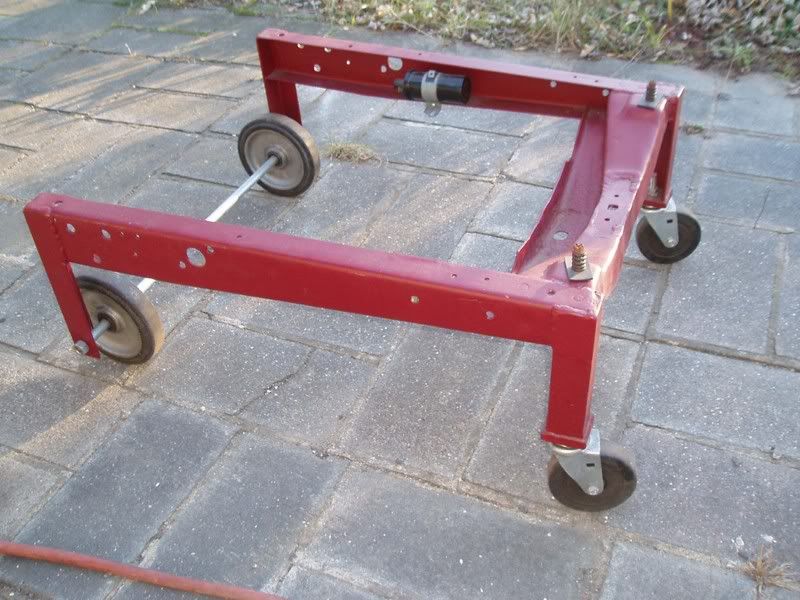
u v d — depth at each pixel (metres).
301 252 2.03
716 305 2.92
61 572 2.23
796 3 4.51
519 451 2.48
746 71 4.25
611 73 4.34
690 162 3.63
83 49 4.96
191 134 4.09
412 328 2.91
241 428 2.60
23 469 2.52
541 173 3.64
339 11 5.09
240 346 2.89
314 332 2.92
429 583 2.16
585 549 2.22
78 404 2.71
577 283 1.86
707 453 2.43
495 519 2.30
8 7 5.54
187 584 2.15
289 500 2.38
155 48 4.89
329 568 2.21
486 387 2.68
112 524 2.34
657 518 2.28
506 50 4.61
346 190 3.62
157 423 2.63
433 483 2.40
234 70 4.61
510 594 2.12
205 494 2.41
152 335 2.65
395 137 3.96
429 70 2.94
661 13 4.70
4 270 3.30
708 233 3.24
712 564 2.17
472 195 3.54
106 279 2.54
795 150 3.66
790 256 3.10
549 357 2.77
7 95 4.54
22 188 3.79
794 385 2.61
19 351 2.93
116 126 4.20
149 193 3.70
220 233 2.13
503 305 1.84
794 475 2.36
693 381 2.65
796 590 2.10
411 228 3.38
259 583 2.18
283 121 3.34
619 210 2.14
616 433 2.51
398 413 2.62
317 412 2.64
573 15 4.62
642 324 2.86
